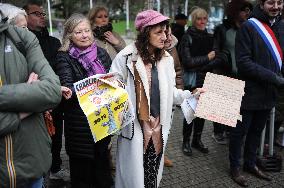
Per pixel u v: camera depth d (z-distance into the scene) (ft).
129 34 33.24
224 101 8.08
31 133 5.33
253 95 10.38
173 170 11.97
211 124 17.34
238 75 10.74
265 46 9.94
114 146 13.98
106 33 10.89
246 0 12.53
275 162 12.00
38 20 9.99
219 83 8.25
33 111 5.15
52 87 5.33
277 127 14.17
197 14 12.50
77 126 7.89
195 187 10.82
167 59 8.11
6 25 5.27
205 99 8.09
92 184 8.78
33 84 5.14
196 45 12.52
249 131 11.41
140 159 7.89
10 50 5.29
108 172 9.14
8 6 7.43
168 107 8.10
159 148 8.27
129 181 8.04
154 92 7.93
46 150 5.66
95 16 10.82
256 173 11.53
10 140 5.09
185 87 12.95
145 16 7.53
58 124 10.24
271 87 10.47
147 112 7.80
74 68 8.01
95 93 6.70
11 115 4.97
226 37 12.75
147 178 8.39
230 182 11.23
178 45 13.47
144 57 7.73
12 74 5.21
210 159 13.03
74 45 8.24
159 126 8.12
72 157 8.24
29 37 5.76
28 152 5.29
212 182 11.19
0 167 5.06
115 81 7.15
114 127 6.81
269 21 10.02
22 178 5.24
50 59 10.11
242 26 10.23
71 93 7.11
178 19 15.80
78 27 8.04
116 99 6.76
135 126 7.81
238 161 11.16
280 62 10.20
